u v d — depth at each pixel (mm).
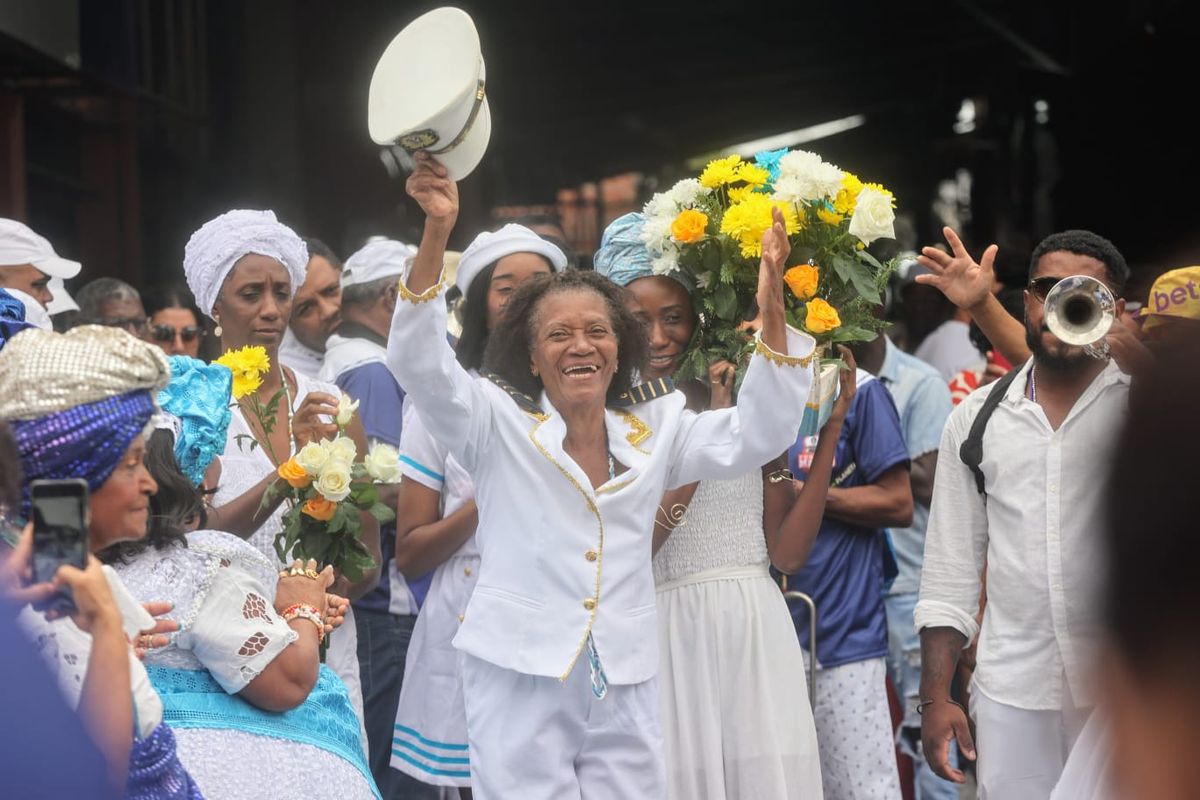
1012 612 5734
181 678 4449
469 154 4902
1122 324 5426
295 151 18766
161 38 15297
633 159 33062
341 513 5570
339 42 19391
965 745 6082
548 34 21062
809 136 30688
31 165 12727
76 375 3545
